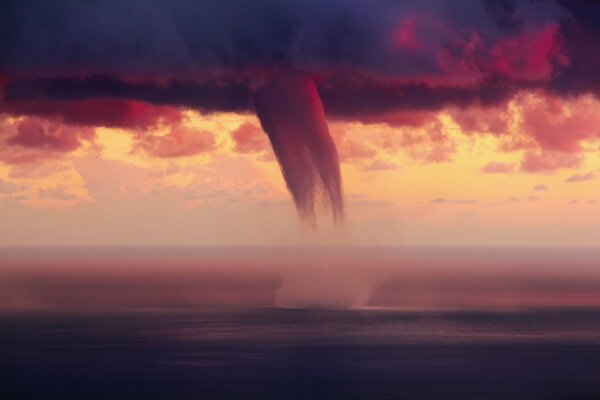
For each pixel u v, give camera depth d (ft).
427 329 234.99
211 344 205.67
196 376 165.78
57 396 149.18
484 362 181.57
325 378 164.25
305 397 148.05
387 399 146.51
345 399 146.92
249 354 190.70
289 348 199.21
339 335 221.46
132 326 240.53
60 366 175.42
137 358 184.75
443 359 185.37
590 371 172.04
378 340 212.43
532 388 155.84
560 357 189.67
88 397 148.77
